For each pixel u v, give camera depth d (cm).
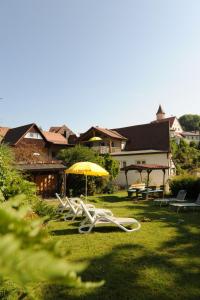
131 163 3328
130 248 781
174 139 4738
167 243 825
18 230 41
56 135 4941
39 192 2305
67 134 5225
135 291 519
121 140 3747
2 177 568
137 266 641
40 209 788
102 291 519
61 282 41
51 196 2355
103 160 2606
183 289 523
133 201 1931
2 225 42
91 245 817
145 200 1964
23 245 40
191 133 9606
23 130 3800
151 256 709
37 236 42
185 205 1369
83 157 2448
